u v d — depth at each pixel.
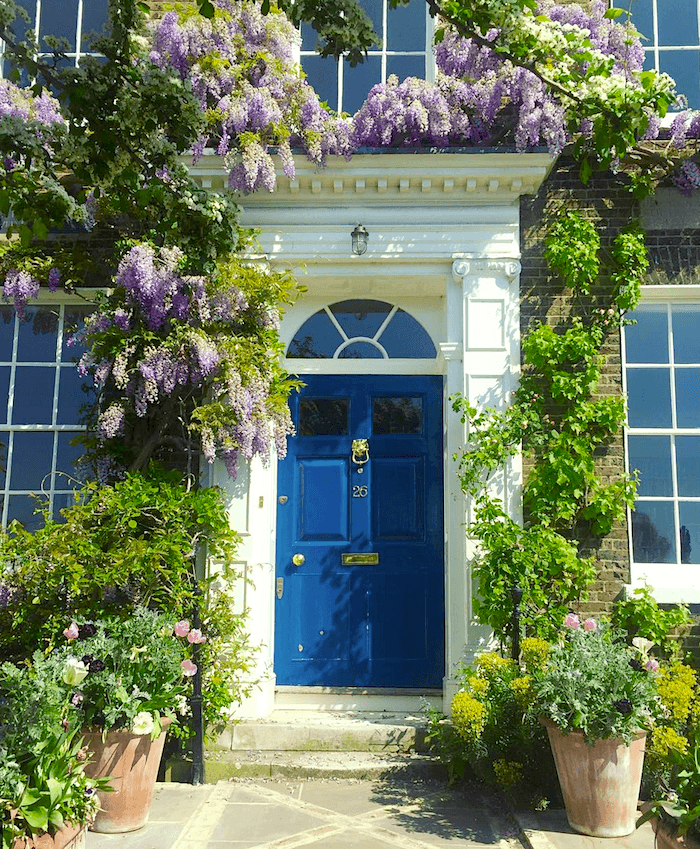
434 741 5.71
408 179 6.54
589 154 6.61
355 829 4.56
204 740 5.76
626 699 4.31
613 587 6.12
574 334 6.37
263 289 6.09
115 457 6.34
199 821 4.67
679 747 4.54
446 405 6.58
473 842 4.39
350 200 6.66
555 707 4.41
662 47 7.06
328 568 6.63
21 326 6.86
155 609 5.74
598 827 4.36
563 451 6.21
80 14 7.36
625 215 6.62
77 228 6.74
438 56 6.71
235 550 6.02
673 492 6.40
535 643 5.04
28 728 3.76
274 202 6.67
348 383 6.91
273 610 6.54
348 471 6.78
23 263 6.29
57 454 6.67
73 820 3.71
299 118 6.44
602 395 6.39
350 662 6.48
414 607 6.55
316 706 6.39
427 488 6.72
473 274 6.53
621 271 6.46
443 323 6.98
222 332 6.07
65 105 6.39
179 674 4.78
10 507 6.59
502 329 6.47
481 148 6.36
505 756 5.02
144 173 4.81
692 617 6.00
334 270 6.65
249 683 5.98
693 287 6.50
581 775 4.39
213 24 6.42
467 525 6.22
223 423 5.90
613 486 6.16
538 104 6.45
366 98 7.20
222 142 6.21
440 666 6.45
